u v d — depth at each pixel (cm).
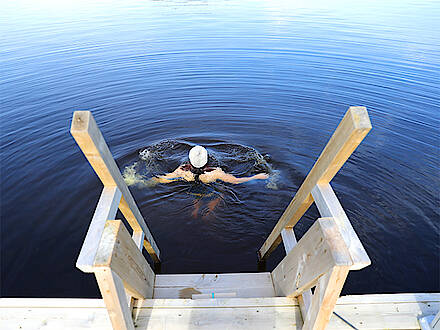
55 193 494
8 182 512
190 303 254
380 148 618
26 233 421
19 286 354
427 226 440
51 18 1866
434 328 226
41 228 430
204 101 861
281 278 274
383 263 389
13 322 238
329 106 815
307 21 1869
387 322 243
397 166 566
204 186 532
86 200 482
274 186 539
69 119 720
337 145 183
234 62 1180
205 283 303
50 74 984
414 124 698
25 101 796
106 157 189
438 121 705
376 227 439
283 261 269
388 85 913
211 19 1992
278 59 1202
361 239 420
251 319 244
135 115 769
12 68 1013
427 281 368
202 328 238
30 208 462
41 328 235
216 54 1277
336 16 1989
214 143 666
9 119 703
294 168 586
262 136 696
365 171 555
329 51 1266
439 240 418
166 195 511
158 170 571
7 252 394
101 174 195
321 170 209
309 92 902
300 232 443
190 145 655
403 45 1301
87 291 351
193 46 1390
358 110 164
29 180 519
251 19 1972
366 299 259
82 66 1077
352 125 163
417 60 1109
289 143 667
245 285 302
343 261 152
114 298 168
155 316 245
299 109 810
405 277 373
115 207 201
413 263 389
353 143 171
